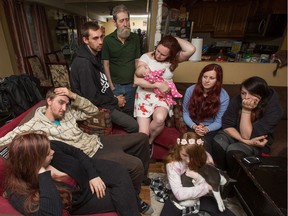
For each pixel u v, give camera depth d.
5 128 1.32
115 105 1.85
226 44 2.91
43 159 0.89
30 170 0.86
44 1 3.63
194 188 1.21
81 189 1.08
